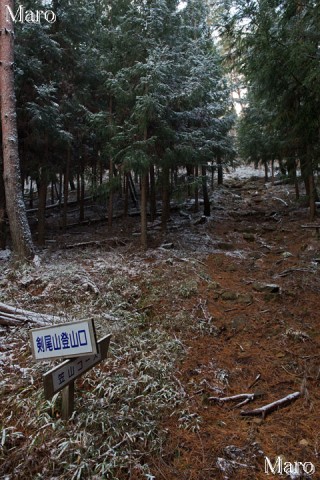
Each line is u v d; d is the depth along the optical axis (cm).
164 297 550
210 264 716
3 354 387
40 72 805
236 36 636
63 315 480
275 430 289
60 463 242
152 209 1088
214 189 1614
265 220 1107
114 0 875
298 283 588
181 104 782
